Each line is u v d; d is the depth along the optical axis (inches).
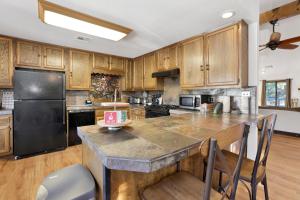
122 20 84.0
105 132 45.3
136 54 158.1
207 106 100.3
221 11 75.9
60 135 118.3
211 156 26.0
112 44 126.1
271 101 279.6
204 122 61.7
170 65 127.3
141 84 162.2
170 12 76.1
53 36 109.4
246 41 89.0
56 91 115.9
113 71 161.3
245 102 91.5
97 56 151.1
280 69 251.1
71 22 80.9
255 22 87.1
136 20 84.5
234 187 35.6
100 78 166.1
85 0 66.4
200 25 91.1
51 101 114.0
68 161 99.3
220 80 91.7
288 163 99.2
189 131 46.8
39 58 122.5
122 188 37.0
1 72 109.0
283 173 86.4
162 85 153.7
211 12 76.9
